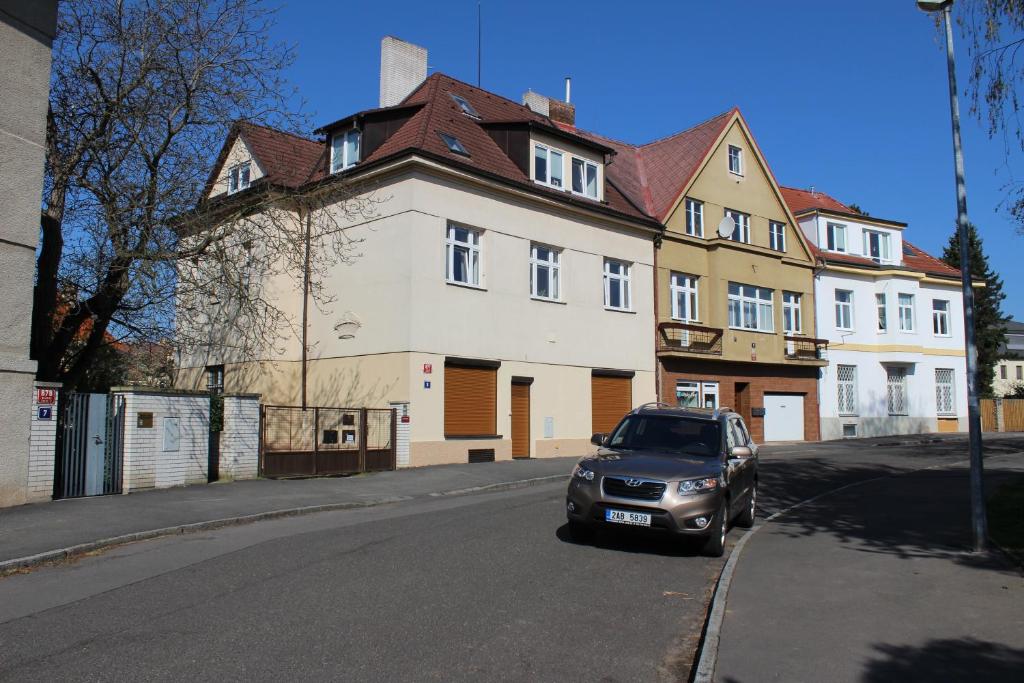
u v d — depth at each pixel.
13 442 11.92
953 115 10.11
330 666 5.29
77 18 15.35
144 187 15.68
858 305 37.22
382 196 21.06
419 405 19.94
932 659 5.58
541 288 24.08
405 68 28.34
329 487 15.62
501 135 24.38
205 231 16.94
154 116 15.89
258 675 5.08
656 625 6.64
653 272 28.14
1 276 11.81
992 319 59.78
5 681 4.92
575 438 24.41
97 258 15.47
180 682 4.93
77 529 10.16
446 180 21.11
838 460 23.98
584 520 9.52
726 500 10.00
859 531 11.17
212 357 24.47
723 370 30.89
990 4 10.61
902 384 38.84
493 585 7.70
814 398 34.88
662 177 31.41
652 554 9.57
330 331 22.20
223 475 16.25
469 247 21.91
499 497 15.07
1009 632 6.20
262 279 21.84
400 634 6.04
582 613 6.88
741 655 5.67
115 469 13.97
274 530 11.03
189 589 7.35
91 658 5.37
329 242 22.17
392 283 20.53
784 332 33.50
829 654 5.70
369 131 22.61
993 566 8.58
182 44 15.84
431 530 10.76
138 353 20.17
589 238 25.59
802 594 7.45
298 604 6.82
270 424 17.08
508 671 5.35
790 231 34.66
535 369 23.28
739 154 32.91
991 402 42.78
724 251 30.62
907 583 7.86
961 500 14.23
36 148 12.35
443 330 20.69
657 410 11.48
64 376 16.69
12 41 12.05
